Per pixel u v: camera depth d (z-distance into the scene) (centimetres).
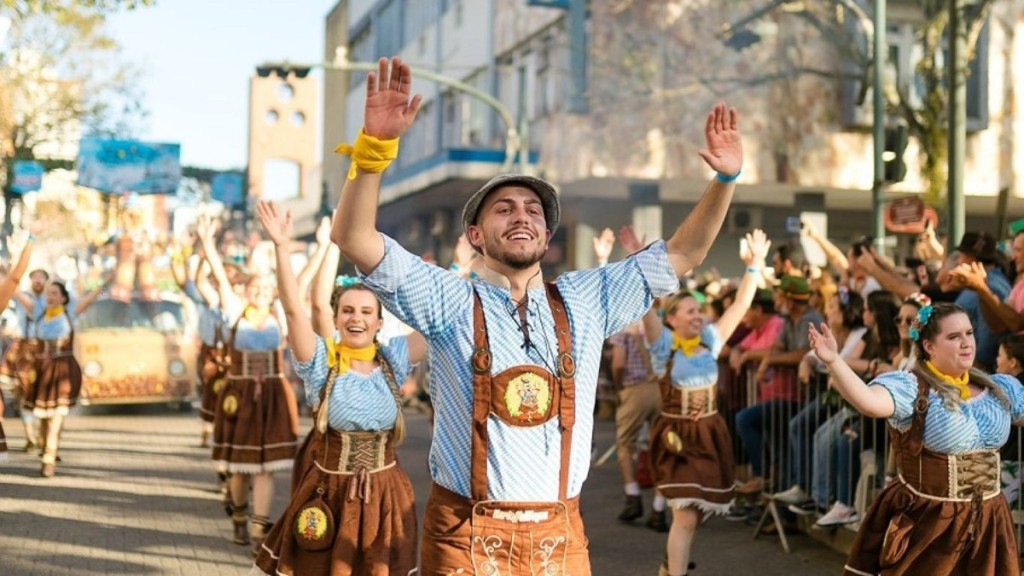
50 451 1227
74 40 3177
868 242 904
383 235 367
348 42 4775
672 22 2519
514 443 366
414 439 1566
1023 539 673
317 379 567
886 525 541
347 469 566
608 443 1490
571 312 379
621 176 2528
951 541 521
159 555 847
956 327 523
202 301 1249
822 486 871
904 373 533
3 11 1570
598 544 911
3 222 3209
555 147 2627
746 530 960
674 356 770
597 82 2547
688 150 2538
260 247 1384
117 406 2078
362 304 573
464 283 377
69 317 1271
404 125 344
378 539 561
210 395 1202
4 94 3180
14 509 1027
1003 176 2583
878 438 800
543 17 2755
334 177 4791
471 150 2658
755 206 2839
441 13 3544
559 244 2839
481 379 367
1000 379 541
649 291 387
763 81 2492
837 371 514
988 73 2561
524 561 367
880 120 1495
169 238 2127
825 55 2517
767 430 975
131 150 3647
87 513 1012
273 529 584
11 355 1748
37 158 3628
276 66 1830
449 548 369
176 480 1208
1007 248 967
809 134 2528
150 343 1928
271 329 892
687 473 746
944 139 2127
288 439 877
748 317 1046
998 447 533
